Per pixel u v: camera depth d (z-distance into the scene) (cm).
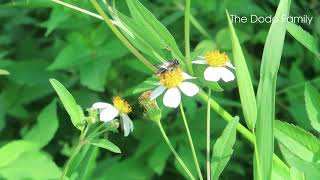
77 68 57
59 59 52
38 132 42
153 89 36
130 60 53
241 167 54
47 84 56
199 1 61
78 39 54
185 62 37
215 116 53
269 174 32
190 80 37
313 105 38
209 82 35
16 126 57
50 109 43
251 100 34
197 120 52
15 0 58
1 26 63
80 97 55
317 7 61
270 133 32
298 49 63
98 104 36
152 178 54
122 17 38
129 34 38
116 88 57
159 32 37
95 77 52
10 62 55
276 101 60
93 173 49
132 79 57
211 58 36
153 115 35
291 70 60
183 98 50
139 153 50
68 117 57
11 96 55
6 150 37
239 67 34
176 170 55
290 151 36
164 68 35
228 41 56
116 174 49
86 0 53
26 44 62
